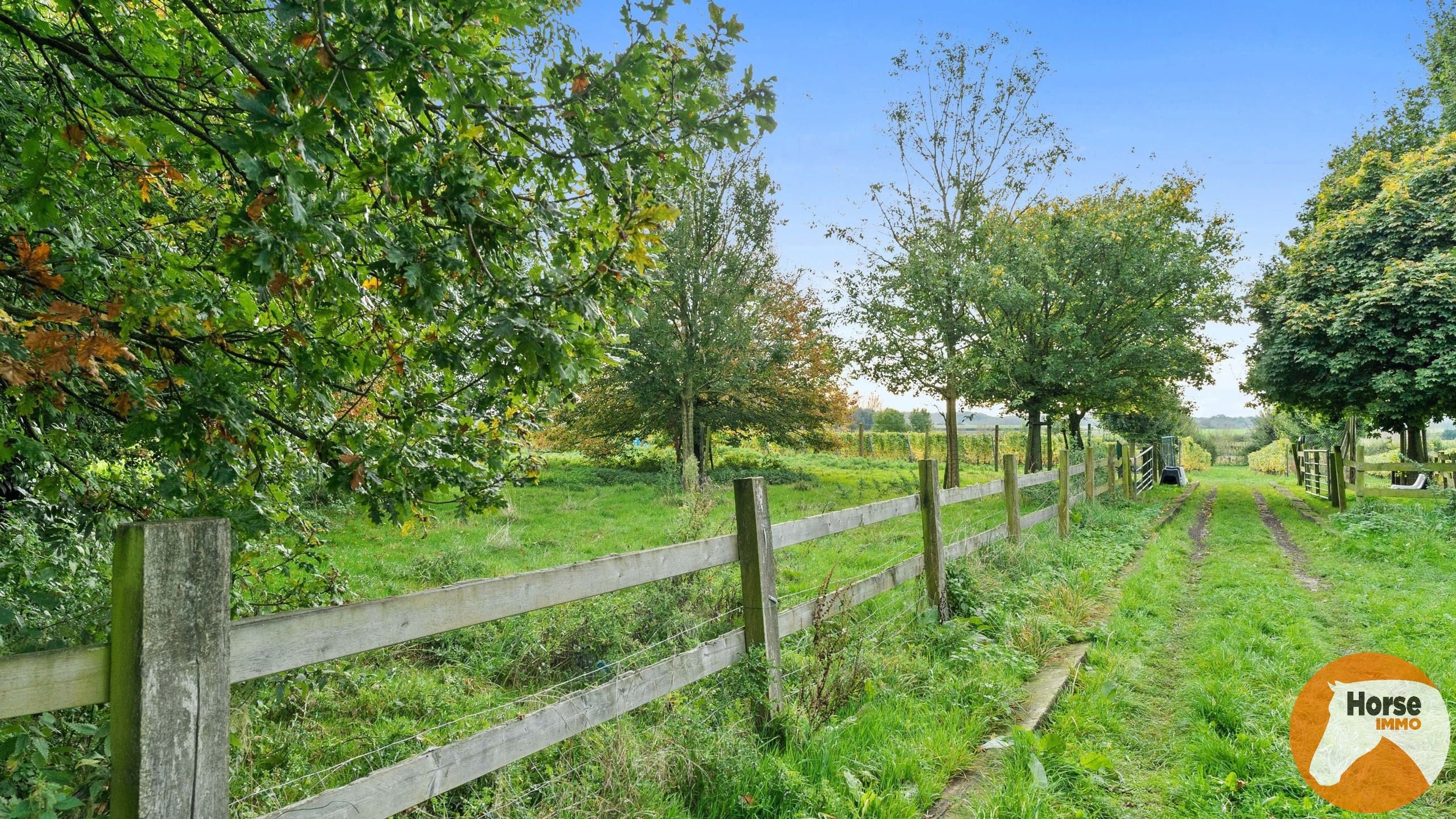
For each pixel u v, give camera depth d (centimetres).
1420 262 1498
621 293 289
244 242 209
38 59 283
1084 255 1869
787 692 420
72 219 258
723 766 333
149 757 167
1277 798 334
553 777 311
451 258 236
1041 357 1953
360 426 324
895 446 4034
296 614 200
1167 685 508
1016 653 525
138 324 234
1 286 262
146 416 244
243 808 287
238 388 268
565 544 1021
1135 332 1919
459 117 219
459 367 280
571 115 261
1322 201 1995
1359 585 788
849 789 330
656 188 290
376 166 219
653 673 330
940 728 402
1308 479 2289
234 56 214
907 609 579
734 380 1961
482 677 481
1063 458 1071
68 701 161
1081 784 352
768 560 408
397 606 228
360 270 274
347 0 192
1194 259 1894
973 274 1906
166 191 310
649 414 2389
